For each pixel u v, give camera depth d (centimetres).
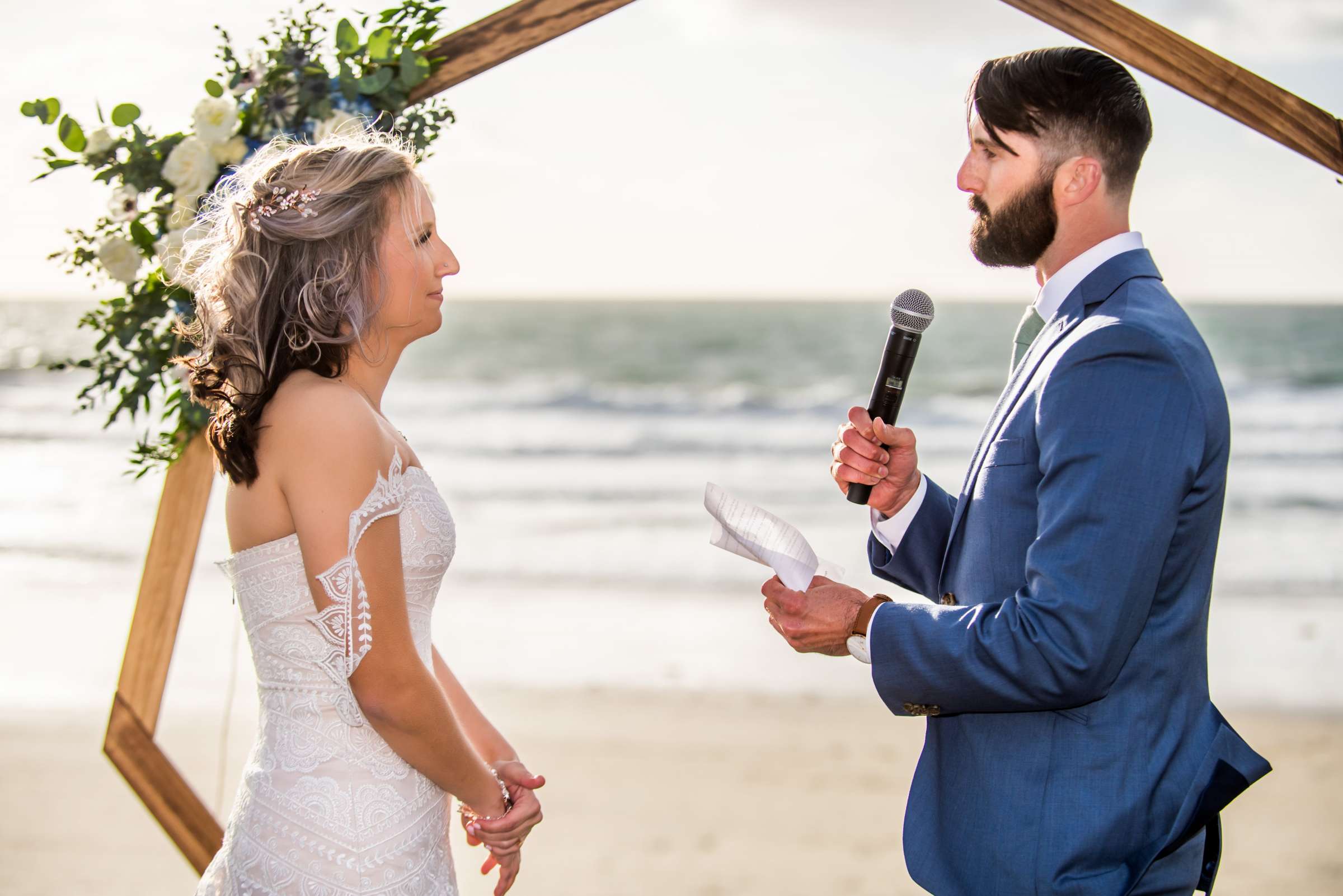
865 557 1015
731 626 785
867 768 530
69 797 504
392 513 161
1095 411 152
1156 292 165
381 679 160
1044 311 179
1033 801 162
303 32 232
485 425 1817
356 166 170
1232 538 1077
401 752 166
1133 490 147
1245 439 1538
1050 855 159
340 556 158
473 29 235
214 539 1006
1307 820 466
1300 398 1805
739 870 423
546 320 2845
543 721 598
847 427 202
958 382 2144
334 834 161
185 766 530
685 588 905
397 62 232
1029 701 153
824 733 580
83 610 858
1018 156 173
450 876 179
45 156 227
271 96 228
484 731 206
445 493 1376
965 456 1535
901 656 160
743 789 505
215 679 659
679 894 403
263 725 169
